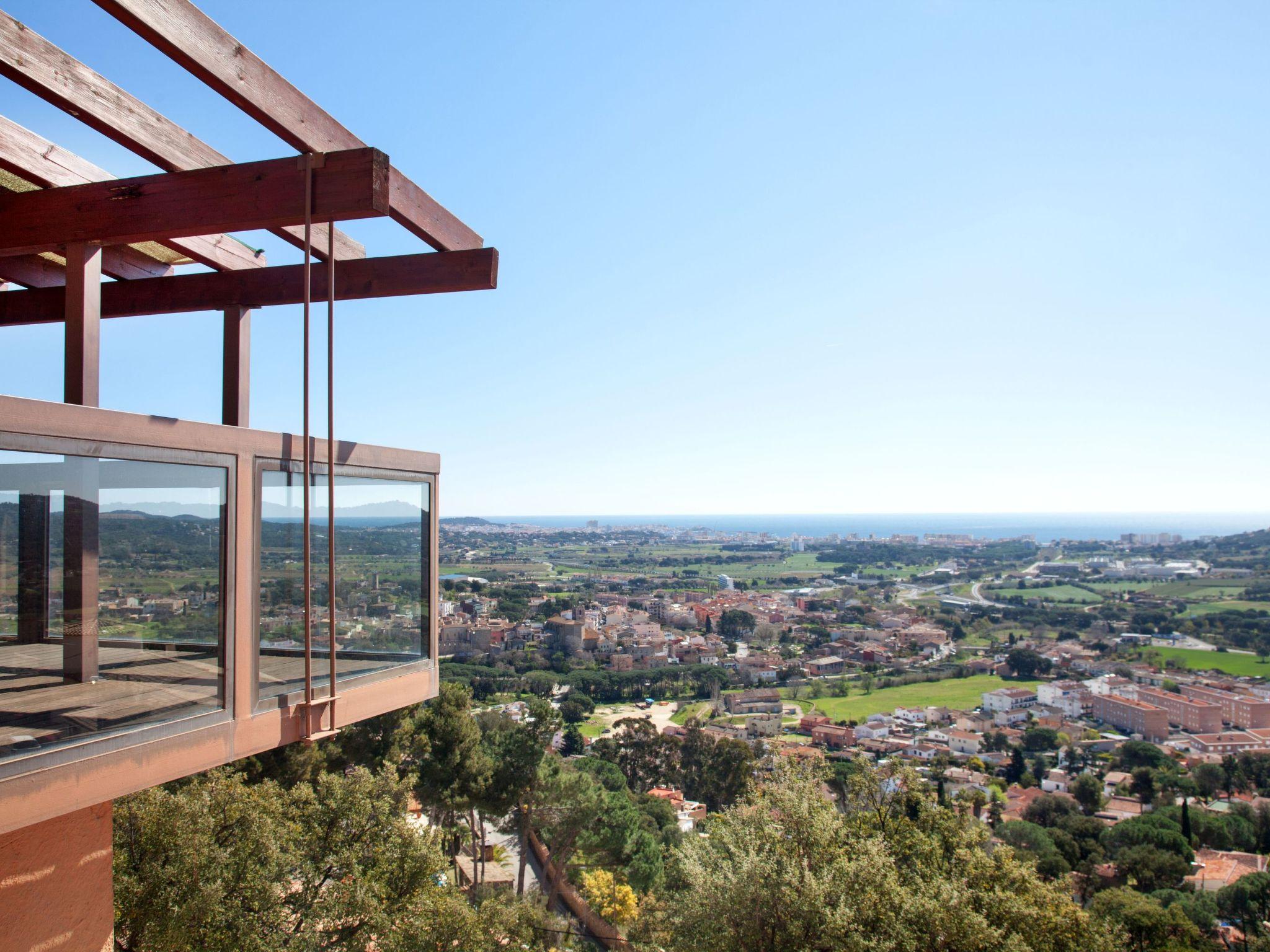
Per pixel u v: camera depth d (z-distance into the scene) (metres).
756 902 8.41
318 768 13.80
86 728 2.18
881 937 8.10
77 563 2.18
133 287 4.65
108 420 2.26
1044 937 8.91
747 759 37.38
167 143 3.12
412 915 8.48
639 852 17.00
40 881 2.61
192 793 7.43
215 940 6.76
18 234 3.14
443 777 15.06
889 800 11.13
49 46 2.62
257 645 2.82
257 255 4.77
